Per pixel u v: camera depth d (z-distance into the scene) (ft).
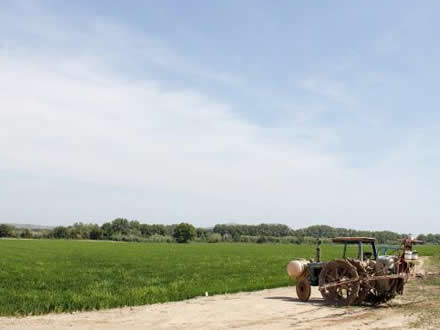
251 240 532.73
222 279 93.81
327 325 45.85
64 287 77.61
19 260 155.02
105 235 545.44
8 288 74.49
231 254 216.13
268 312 54.29
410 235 60.13
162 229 619.67
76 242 391.65
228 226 612.70
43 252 213.25
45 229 568.82
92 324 46.83
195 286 79.66
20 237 522.06
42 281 86.53
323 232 538.06
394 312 53.01
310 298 67.00
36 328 44.50
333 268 60.34
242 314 53.06
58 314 52.60
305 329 44.01
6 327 44.88
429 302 60.34
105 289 73.05
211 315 52.42
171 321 48.85
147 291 70.23
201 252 238.07
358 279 57.47
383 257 59.16
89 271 111.86
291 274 64.75
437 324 45.65
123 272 110.63
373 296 61.31
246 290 76.79
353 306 57.67
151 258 176.76
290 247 328.90
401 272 58.75
